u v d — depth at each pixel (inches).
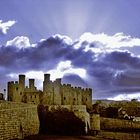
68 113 4114.2
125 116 5836.6
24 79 4820.4
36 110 3627.0
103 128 4972.9
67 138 3563.0
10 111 2839.6
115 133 4416.8
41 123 3868.1
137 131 4687.5
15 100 4714.6
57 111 4074.8
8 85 4771.2
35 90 4926.2
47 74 4874.5
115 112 5797.2
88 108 5497.1
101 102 6830.7
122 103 6756.9
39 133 3688.5
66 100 5059.1
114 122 5172.2
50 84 4859.7
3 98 4778.5
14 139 2893.7
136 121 5152.6
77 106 4183.1
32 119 3440.0
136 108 6609.3
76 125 4097.0
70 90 5132.9
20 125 3053.6
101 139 3966.5
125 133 4375.0
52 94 4847.4
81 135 4047.7
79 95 5260.8
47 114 3978.8
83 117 4160.9
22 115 3127.5
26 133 3221.0
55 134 3804.1
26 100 4771.2
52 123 3959.2
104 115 5693.9
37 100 4793.3
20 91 4761.3
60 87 4963.1
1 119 2659.9
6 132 2743.6
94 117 4576.8
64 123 4030.5
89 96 5546.3
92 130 4372.5
